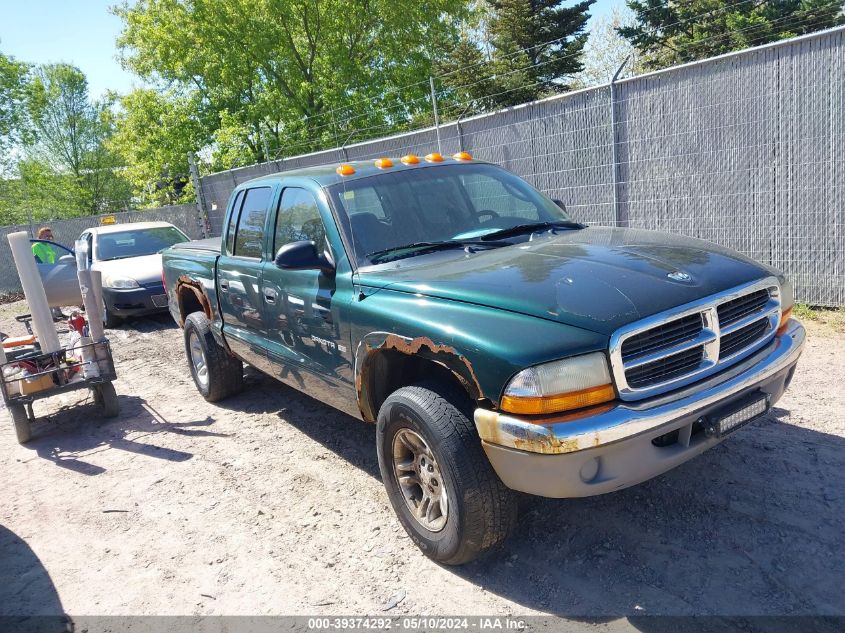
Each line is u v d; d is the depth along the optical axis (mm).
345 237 3865
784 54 6652
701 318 2879
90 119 52875
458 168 4535
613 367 2639
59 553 3863
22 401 5699
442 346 2938
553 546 3301
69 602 3361
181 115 26500
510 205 4402
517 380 2643
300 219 4320
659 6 29531
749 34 25188
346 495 4148
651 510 3492
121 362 8500
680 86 7469
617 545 3234
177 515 4141
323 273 3953
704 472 3791
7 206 47719
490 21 35406
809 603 2691
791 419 4363
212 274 5629
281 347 4629
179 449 5234
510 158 9484
